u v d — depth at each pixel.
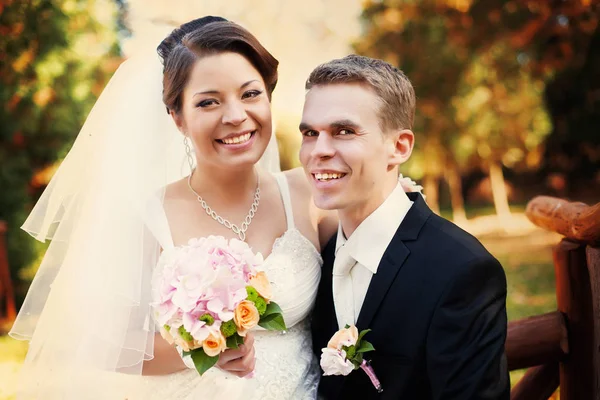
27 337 2.14
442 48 10.87
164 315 1.53
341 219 1.90
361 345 1.69
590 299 2.08
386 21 11.12
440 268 1.70
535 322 2.15
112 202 1.94
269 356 1.95
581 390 2.12
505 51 10.78
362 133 1.73
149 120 2.04
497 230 11.12
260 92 1.92
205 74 1.85
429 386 1.72
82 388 1.93
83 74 6.78
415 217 1.84
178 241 2.01
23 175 6.66
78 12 6.72
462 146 11.38
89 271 1.90
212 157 1.93
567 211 2.16
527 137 11.28
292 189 2.25
